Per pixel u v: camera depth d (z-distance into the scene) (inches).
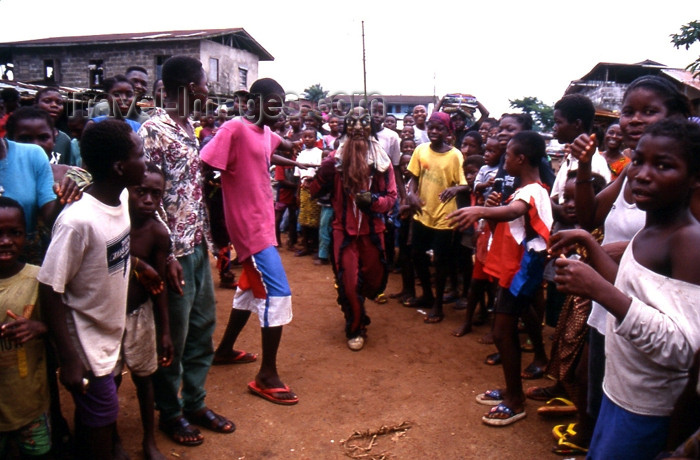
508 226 133.0
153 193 107.3
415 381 157.0
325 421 134.3
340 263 178.4
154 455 113.6
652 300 69.9
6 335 87.0
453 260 222.5
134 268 104.5
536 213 127.7
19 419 95.3
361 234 179.9
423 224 206.2
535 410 141.5
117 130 89.9
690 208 80.4
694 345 66.9
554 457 120.6
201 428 129.2
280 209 317.4
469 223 120.5
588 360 112.5
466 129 326.3
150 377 113.1
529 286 129.3
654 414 73.4
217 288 240.7
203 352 128.1
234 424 130.3
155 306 114.0
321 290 242.7
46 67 1090.1
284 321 141.0
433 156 206.1
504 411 134.0
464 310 219.6
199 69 122.3
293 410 139.0
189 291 120.8
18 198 109.7
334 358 171.9
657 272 71.9
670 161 68.1
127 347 107.1
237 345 177.9
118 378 116.6
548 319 163.6
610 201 108.2
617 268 84.4
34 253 114.1
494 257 136.9
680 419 64.1
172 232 118.0
